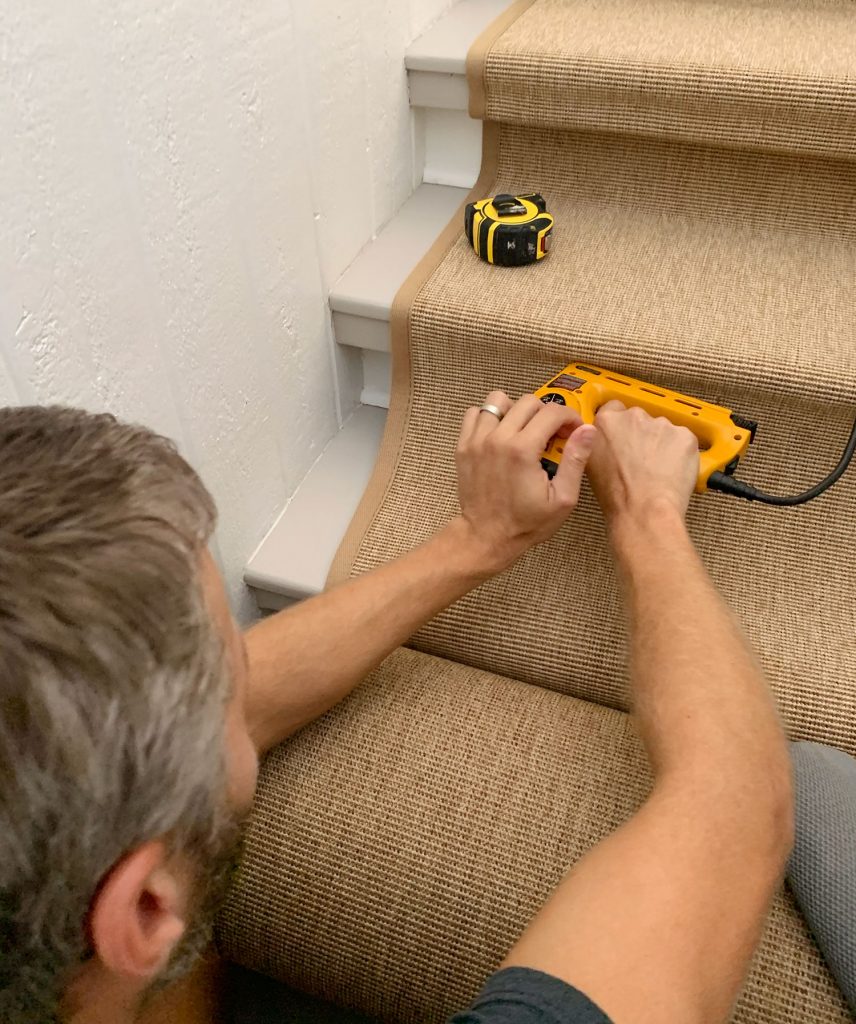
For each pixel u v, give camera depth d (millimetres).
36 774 258
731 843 460
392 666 800
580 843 656
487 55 932
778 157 911
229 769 348
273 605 964
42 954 300
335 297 943
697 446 767
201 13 617
